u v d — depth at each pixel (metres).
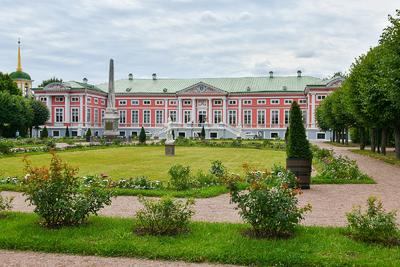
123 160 33.06
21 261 8.52
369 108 33.12
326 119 64.06
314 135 89.25
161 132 91.62
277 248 8.80
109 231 10.12
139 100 101.25
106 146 52.75
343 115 49.25
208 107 98.19
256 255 8.47
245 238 9.55
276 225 9.56
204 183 18.64
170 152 39.25
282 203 9.64
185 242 9.28
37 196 10.44
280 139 81.81
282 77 99.94
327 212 13.34
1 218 11.66
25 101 76.69
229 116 98.00
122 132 101.44
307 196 16.61
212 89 97.25
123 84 105.38
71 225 10.70
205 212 13.22
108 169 26.36
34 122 84.94
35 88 96.44
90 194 11.12
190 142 59.34
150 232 10.03
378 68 31.45
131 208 13.88
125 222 11.05
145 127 100.94
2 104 69.12
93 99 99.06
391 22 27.56
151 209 10.11
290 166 18.58
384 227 9.23
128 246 9.02
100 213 12.92
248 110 97.06
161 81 105.50
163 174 23.84
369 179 21.17
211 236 9.76
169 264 8.35
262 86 97.69
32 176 10.84
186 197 15.98
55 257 8.78
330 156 26.53
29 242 9.38
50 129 96.00
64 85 95.12
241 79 102.25
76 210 10.57
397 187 19.16
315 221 11.97
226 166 29.11
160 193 16.48
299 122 18.67
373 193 17.39
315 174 23.73
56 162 10.99
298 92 93.94
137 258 8.71
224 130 91.25
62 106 96.19
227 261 8.41
